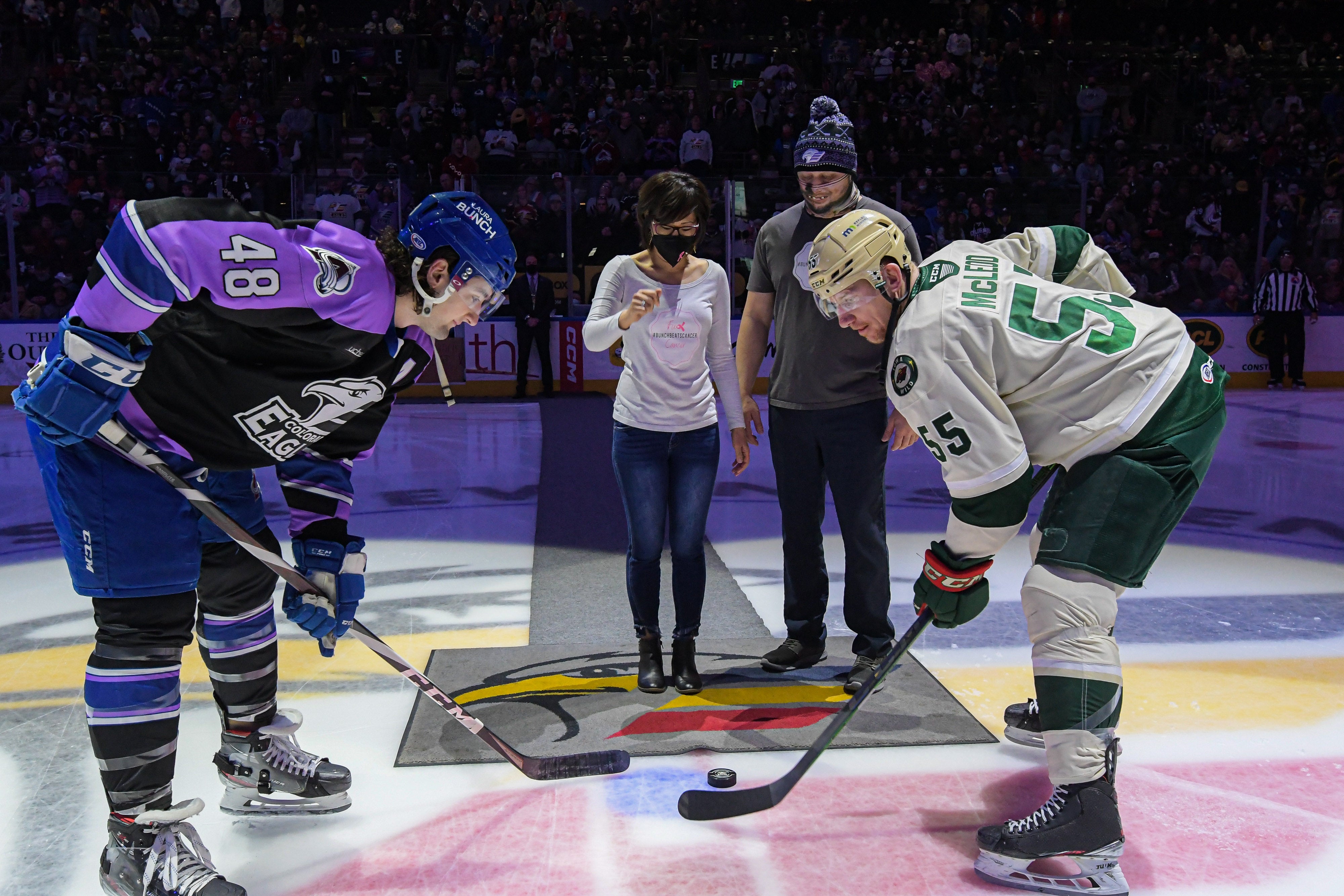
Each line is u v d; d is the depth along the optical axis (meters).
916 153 14.35
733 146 14.02
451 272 1.97
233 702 2.35
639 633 3.19
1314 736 2.80
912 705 3.00
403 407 10.77
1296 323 11.99
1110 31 18.12
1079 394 2.13
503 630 3.77
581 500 6.09
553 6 16.36
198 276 1.81
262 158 12.52
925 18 18.08
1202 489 6.41
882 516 3.16
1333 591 4.20
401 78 14.78
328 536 2.20
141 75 14.27
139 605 2.01
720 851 2.23
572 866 2.18
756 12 18.09
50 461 1.97
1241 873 2.14
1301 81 16.62
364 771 2.62
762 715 2.95
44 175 10.93
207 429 2.04
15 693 3.16
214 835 2.33
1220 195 12.14
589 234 11.90
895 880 2.13
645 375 3.03
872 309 2.24
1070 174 13.43
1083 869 2.09
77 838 2.30
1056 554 2.13
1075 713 2.09
